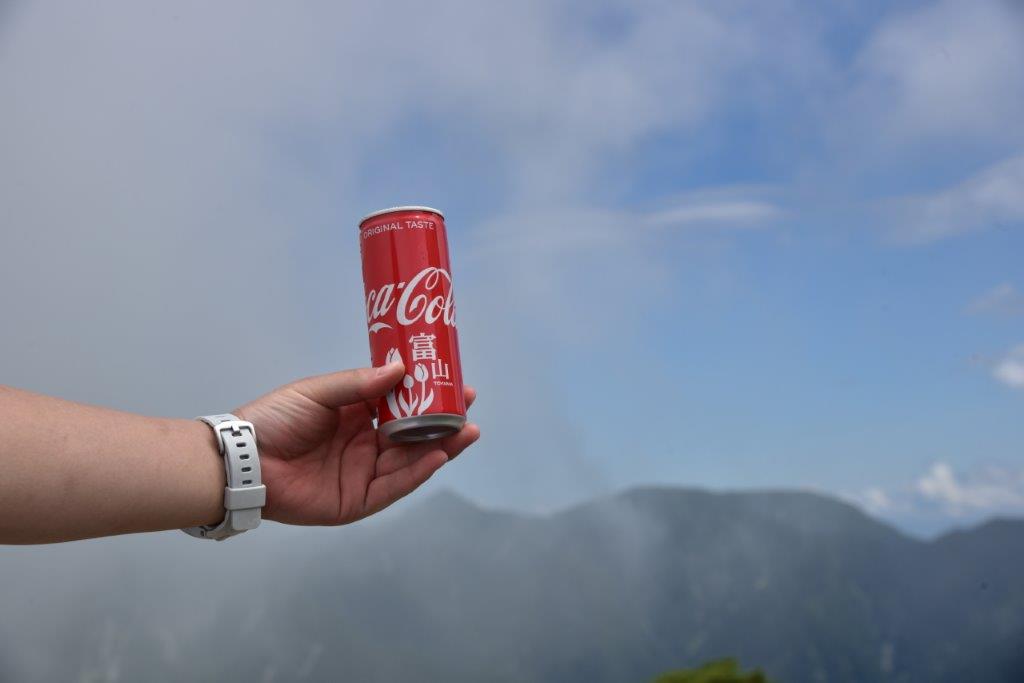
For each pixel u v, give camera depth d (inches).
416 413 29.1
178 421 26.8
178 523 26.1
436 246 29.7
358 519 30.7
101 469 24.2
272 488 29.1
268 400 29.2
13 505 23.0
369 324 30.0
